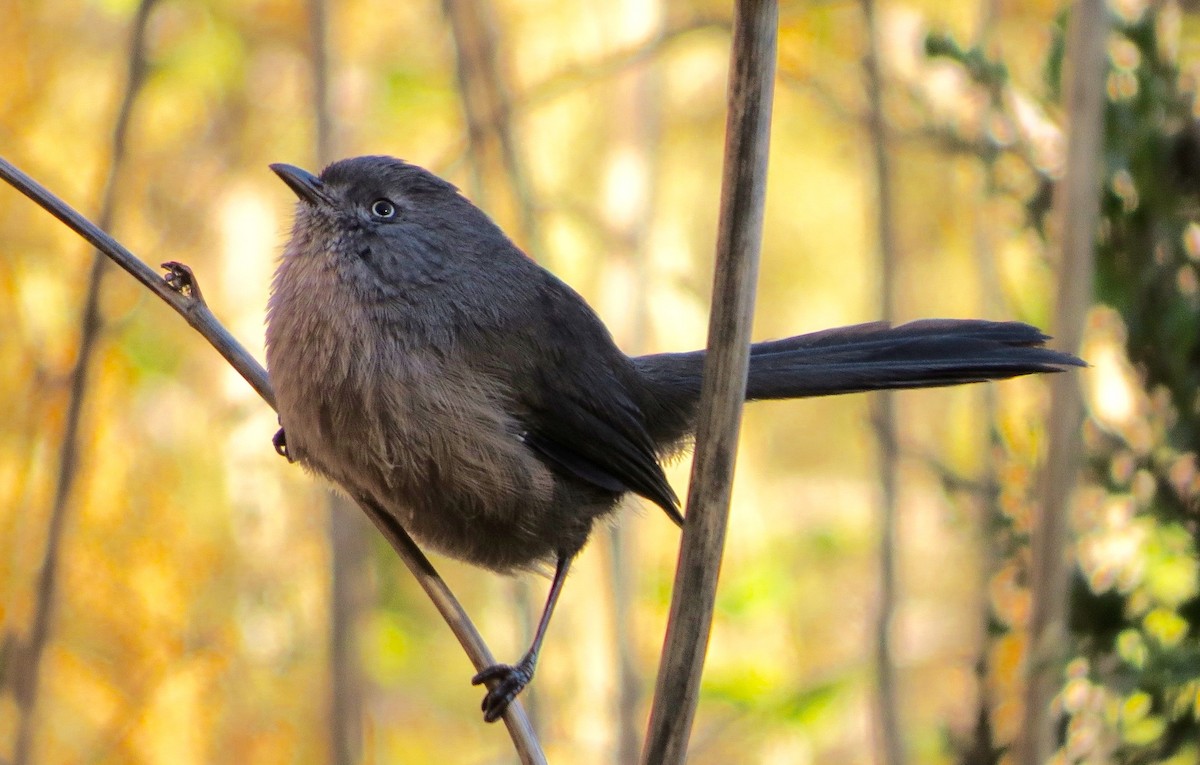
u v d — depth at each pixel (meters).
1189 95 8.85
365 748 12.91
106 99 15.94
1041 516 8.38
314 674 14.31
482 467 7.57
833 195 21.02
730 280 5.84
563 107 17.28
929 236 18.36
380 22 17.64
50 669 12.70
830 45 15.02
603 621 13.90
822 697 14.11
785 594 16.19
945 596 17.34
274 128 17.19
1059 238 8.49
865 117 12.44
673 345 17.52
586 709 13.69
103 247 7.32
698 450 5.95
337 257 7.72
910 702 15.16
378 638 15.43
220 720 13.92
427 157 18.16
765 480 18.66
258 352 16.28
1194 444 8.51
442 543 7.91
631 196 13.96
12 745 10.73
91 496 13.38
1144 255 8.66
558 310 8.20
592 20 15.96
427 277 7.77
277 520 15.17
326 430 7.51
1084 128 8.41
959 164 13.06
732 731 15.28
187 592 14.13
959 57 9.66
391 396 7.45
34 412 11.92
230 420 14.35
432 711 16.58
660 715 6.02
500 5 17.09
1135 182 8.67
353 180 7.84
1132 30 8.97
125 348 14.56
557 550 8.08
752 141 5.73
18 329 13.29
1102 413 9.44
